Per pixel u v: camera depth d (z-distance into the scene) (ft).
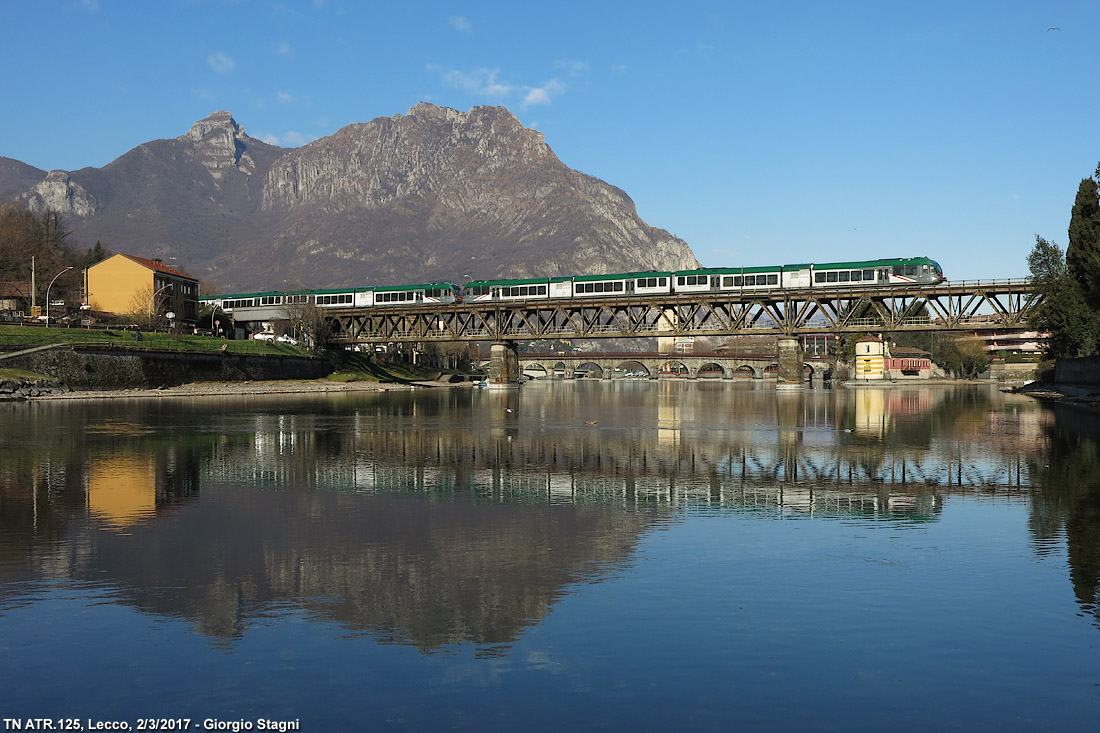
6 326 399.85
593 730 38.83
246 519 88.58
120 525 84.94
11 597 59.21
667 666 46.19
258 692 43.01
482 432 210.18
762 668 45.88
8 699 42.45
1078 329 366.02
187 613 55.57
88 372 384.27
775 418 270.67
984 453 156.25
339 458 147.84
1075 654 47.88
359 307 627.05
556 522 87.30
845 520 88.48
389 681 44.34
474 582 63.05
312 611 55.88
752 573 65.51
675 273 511.81
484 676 44.88
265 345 563.89
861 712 40.73
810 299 477.77
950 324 445.78
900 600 58.03
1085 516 90.68
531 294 568.41
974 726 39.40
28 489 108.68
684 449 167.43
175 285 593.01
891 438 189.88
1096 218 357.00
